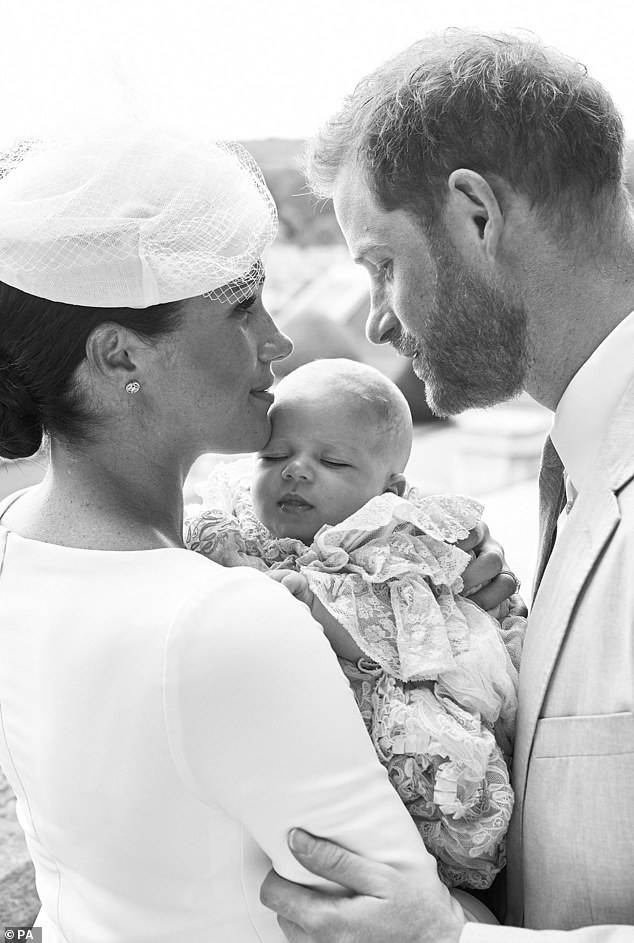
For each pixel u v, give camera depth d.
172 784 0.98
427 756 1.15
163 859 1.01
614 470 1.12
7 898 1.94
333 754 0.98
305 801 0.97
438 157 1.23
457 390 1.33
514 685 1.26
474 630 1.29
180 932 1.04
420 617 1.25
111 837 1.02
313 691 0.98
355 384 1.40
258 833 0.99
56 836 1.07
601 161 1.20
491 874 1.19
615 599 1.07
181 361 1.08
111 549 1.06
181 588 0.99
